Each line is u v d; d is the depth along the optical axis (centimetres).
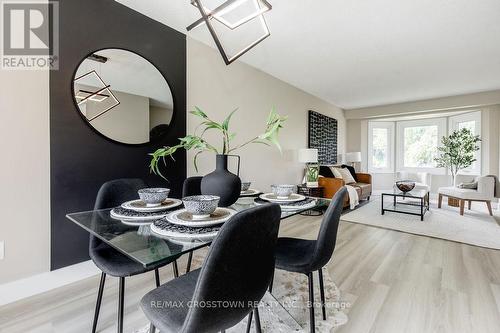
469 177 459
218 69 312
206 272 68
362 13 231
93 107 203
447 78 411
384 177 662
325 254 128
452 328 139
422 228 330
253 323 144
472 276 200
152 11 231
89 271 201
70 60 191
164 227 104
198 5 145
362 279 196
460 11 227
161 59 249
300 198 171
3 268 166
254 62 351
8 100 166
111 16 212
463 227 335
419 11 227
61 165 188
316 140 529
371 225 345
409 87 463
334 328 139
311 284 129
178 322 81
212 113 305
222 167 141
